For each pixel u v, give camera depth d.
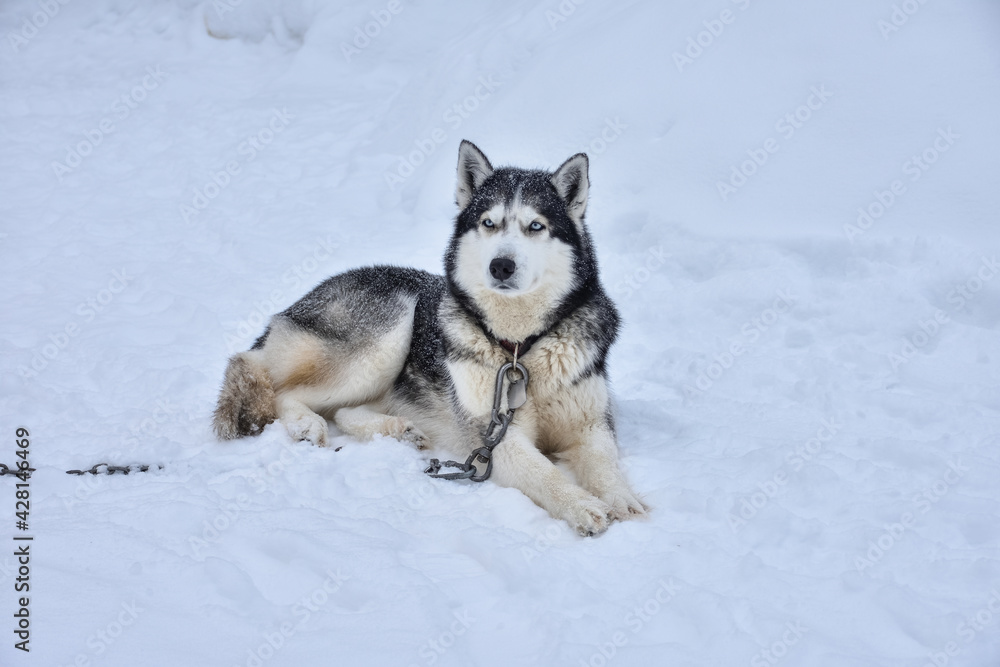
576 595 2.75
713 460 3.85
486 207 3.99
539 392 4.06
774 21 7.53
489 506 3.50
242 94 13.30
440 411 4.43
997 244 5.83
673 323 5.93
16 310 6.28
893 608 2.63
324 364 4.48
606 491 3.55
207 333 5.91
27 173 10.03
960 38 6.86
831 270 6.08
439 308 4.33
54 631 2.43
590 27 9.17
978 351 4.97
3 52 15.40
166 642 2.43
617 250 7.04
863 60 7.00
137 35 15.94
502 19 10.75
